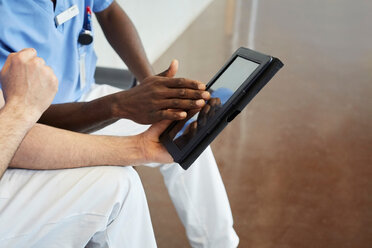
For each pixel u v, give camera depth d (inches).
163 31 120.1
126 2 104.2
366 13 156.5
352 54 124.0
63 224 35.3
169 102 36.4
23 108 32.0
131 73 61.7
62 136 36.4
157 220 62.6
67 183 35.2
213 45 125.6
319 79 108.2
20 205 34.4
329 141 82.8
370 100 99.0
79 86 51.9
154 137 38.1
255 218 63.0
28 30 42.3
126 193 36.4
